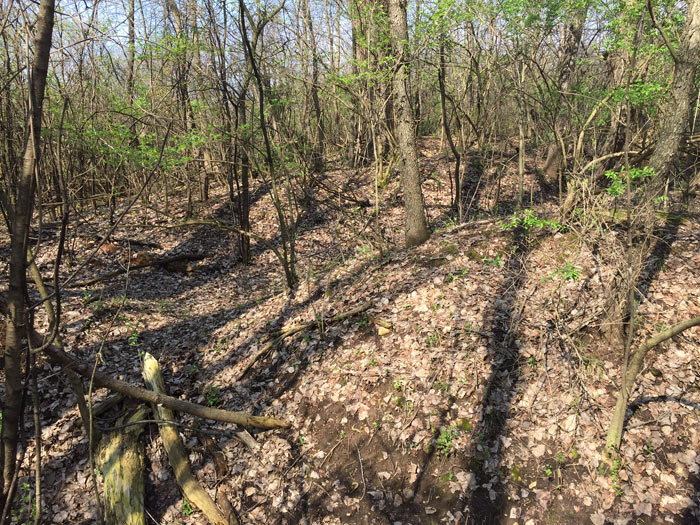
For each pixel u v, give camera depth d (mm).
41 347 3133
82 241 10094
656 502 3828
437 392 5098
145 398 5422
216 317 8102
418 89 16797
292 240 8469
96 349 6691
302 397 5668
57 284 2994
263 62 9320
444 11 7805
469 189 13453
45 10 2688
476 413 4820
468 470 4422
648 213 5062
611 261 5820
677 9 6922
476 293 6281
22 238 2902
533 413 4711
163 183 12625
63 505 4586
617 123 10109
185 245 11195
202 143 8594
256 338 6977
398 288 6871
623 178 5371
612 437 4109
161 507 4660
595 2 7594
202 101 9836
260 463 5020
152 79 11125
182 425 5238
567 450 4344
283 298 8023
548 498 4070
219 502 4664
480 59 12500
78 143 8750
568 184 7027
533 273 6379
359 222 11992
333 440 5078
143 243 10750
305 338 6508
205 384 6277
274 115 10031
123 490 4578
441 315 6062
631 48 6996
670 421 4301
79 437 5199
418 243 8328
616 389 4691
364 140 16156
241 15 6699
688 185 8906
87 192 11969
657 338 3463
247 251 10500
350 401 5352
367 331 6289
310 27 12273
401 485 4492
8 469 3367
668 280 5664
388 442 4852
